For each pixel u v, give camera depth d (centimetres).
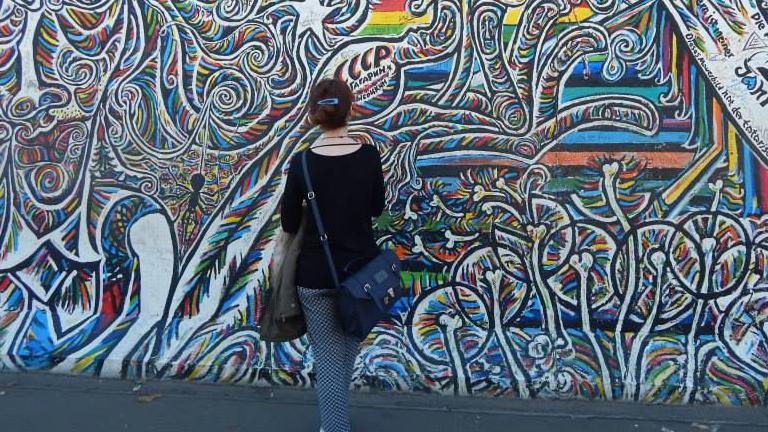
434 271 409
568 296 401
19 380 401
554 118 400
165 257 426
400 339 404
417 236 409
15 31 439
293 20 416
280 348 405
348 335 299
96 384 398
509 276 404
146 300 427
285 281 296
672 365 381
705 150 391
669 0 394
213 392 389
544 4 400
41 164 436
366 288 280
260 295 418
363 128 412
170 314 424
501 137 403
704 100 391
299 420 356
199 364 402
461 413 365
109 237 430
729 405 370
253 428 347
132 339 417
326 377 297
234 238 421
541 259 402
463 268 407
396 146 409
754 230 388
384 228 411
